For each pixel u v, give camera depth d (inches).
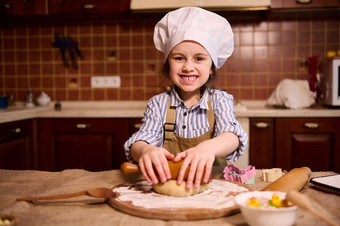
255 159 91.5
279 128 90.4
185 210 26.8
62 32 113.2
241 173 37.7
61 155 98.1
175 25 44.0
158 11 93.4
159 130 48.2
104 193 29.8
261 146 91.2
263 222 23.5
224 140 38.5
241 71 108.6
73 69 113.7
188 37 41.2
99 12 98.6
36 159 99.3
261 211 23.3
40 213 27.9
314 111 89.3
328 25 105.9
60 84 114.3
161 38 47.1
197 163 30.9
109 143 96.6
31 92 112.1
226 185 33.6
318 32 106.2
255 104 108.1
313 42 106.4
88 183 36.4
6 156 87.7
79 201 30.9
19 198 30.2
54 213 27.9
